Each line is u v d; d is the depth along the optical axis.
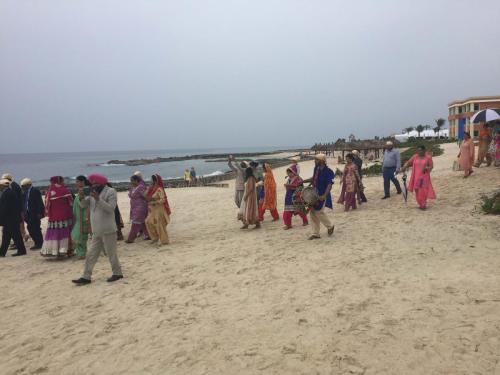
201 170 68.38
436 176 14.87
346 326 4.36
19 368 4.14
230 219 12.42
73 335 4.79
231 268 6.90
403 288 5.21
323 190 8.27
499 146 14.38
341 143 56.19
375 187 15.12
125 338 4.59
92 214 6.64
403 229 8.20
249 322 4.70
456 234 7.38
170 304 5.50
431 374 3.40
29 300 6.20
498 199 9.14
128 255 8.62
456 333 3.96
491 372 3.33
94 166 102.50
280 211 13.04
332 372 3.56
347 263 6.49
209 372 3.75
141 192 9.93
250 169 10.25
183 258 7.90
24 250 9.48
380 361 3.66
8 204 9.16
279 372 3.64
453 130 58.44
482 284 5.01
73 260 8.61
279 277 6.17
